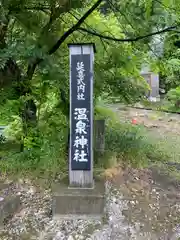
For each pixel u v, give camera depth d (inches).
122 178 144.7
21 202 124.6
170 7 136.1
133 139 190.7
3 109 159.8
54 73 149.1
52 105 178.7
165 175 158.7
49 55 146.3
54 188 123.6
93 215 117.3
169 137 239.1
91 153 122.6
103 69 183.5
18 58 134.6
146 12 143.7
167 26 147.3
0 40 143.9
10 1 129.9
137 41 164.9
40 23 155.4
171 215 124.3
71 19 177.0
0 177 138.9
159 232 113.6
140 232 112.5
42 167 141.6
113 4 155.5
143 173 156.3
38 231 110.7
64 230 111.0
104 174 141.9
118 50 179.5
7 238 107.3
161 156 186.7
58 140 163.0
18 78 158.2
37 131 160.9
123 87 188.1
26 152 149.9
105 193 125.7
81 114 122.0
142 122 290.2
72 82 122.0
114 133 193.0
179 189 145.8
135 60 183.0
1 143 175.3
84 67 121.3
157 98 427.8
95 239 106.8
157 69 192.2
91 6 167.5
